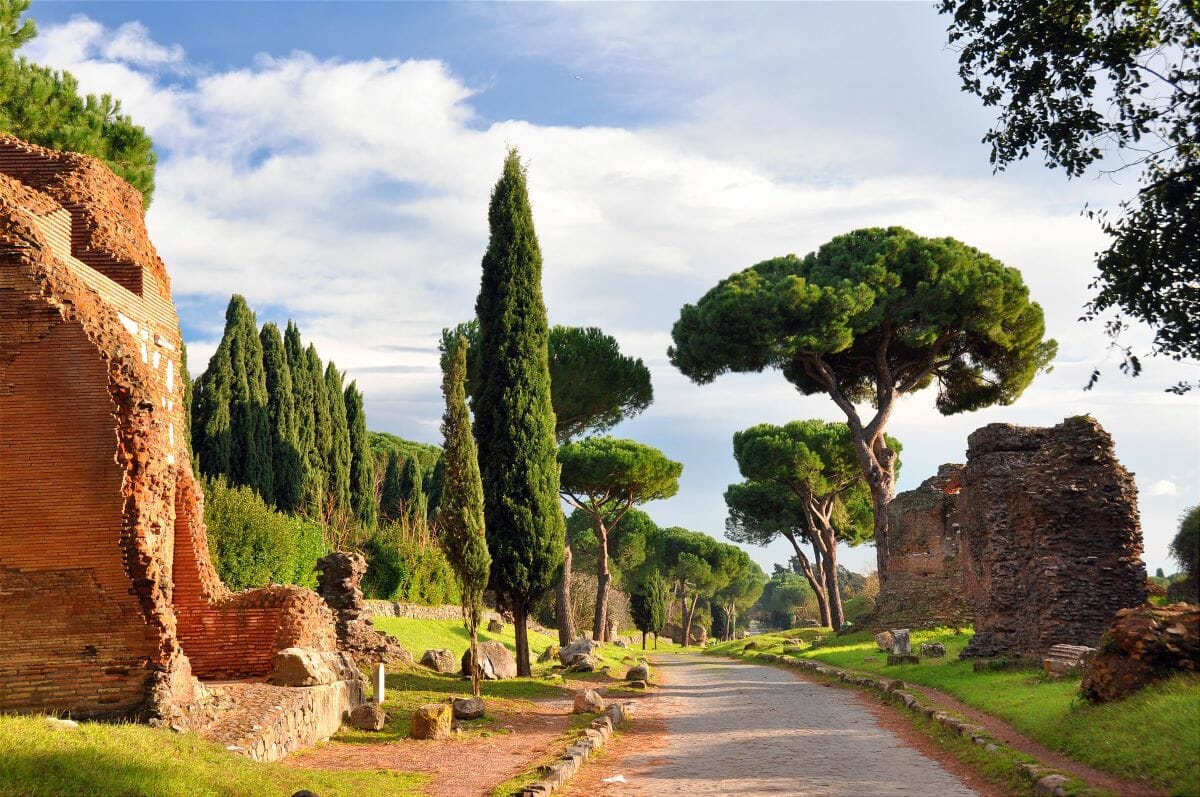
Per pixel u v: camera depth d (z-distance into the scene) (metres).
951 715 16.66
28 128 23.53
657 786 12.52
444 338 43.16
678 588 90.94
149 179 26.12
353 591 25.48
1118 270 16.34
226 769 11.27
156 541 14.25
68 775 9.46
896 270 41.38
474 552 22.64
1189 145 15.66
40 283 14.12
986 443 26.33
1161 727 11.33
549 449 29.09
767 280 42.41
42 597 13.60
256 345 40.81
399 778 13.06
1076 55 16.41
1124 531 22.89
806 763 14.01
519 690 25.06
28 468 13.84
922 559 44.22
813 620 107.56
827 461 53.25
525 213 29.97
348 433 49.19
